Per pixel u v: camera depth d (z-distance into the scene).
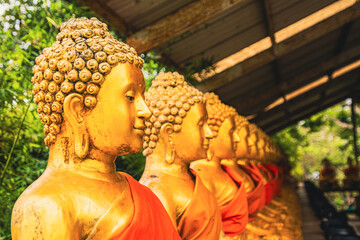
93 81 1.45
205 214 2.26
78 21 1.53
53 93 1.46
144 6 4.04
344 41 8.20
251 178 3.86
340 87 13.52
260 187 3.67
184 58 5.66
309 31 6.32
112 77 1.47
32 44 3.16
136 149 1.54
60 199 1.35
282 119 13.75
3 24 3.39
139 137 1.54
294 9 5.89
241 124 3.78
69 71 1.44
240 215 2.95
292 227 5.07
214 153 3.13
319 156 27.89
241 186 3.01
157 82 2.42
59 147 1.49
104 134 1.48
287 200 6.89
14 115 3.09
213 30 5.23
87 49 1.46
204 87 6.06
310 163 29.45
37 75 1.48
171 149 2.34
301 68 8.76
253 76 7.61
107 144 1.49
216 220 2.34
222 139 3.15
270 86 8.75
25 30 3.31
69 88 1.44
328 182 12.97
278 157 7.09
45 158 3.36
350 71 11.09
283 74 8.60
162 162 2.35
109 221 1.44
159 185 2.24
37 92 1.50
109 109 1.47
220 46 5.79
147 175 2.34
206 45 5.57
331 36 7.84
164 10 4.21
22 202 1.34
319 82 10.95
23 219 1.31
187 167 2.44
